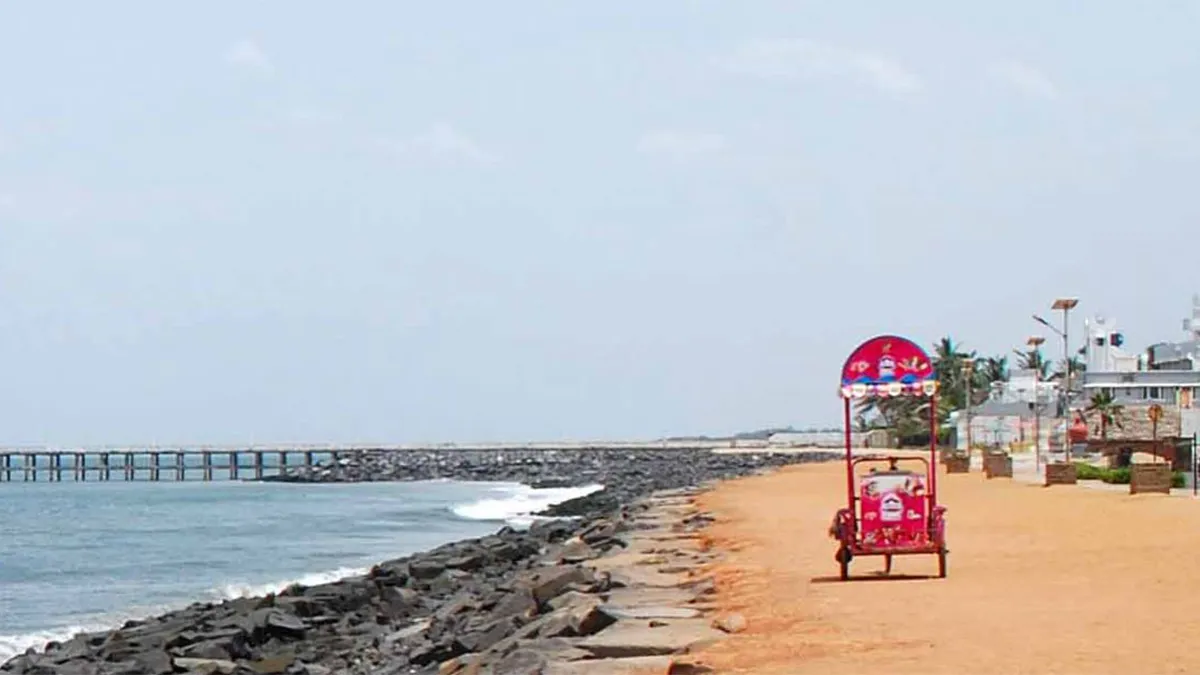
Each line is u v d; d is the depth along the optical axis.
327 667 26.31
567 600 23.80
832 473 98.88
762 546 32.19
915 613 18.48
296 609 32.97
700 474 120.25
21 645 34.78
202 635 29.23
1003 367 165.38
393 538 73.50
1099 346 135.25
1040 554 26.81
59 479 181.75
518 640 20.22
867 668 14.33
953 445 142.88
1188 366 125.50
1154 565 23.81
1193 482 60.78
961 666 14.22
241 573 55.12
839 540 23.62
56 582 53.41
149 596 47.53
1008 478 71.44
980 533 32.62
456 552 46.75
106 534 81.56
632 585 24.94
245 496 133.00
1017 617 17.69
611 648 16.78
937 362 162.25
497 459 185.88
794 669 14.47
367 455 189.88
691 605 21.16
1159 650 14.81
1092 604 18.78
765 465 135.62
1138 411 91.88
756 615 19.11
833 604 19.83
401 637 29.05
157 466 183.12
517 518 89.12
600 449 191.00
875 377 23.61
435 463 181.75
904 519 23.28
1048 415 129.12
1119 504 43.81
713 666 15.00
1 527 89.69
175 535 79.31
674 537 39.00
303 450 186.50
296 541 72.38
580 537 47.56
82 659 28.84
